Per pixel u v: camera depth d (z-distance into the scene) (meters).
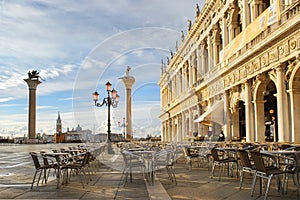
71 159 11.97
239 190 8.92
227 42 28.95
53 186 9.93
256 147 12.49
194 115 32.25
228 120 27.41
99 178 11.59
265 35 20.25
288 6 17.72
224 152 13.68
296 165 8.04
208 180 10.81
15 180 11.24
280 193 8.33
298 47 16.69
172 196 8.22
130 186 9.85
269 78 20.72
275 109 24.64
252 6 24.02
